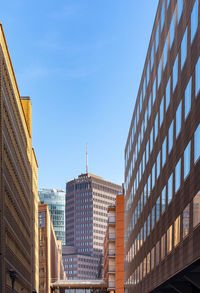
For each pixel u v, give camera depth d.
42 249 141.00
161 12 50.62
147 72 61.94
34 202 100.94
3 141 48.09
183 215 38.12
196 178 33.97
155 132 54.31
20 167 67.44
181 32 40.00
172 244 42.41
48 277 139.38
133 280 75.94
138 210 70.44
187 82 37.44
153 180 55.12
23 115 73.56
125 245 94.69
